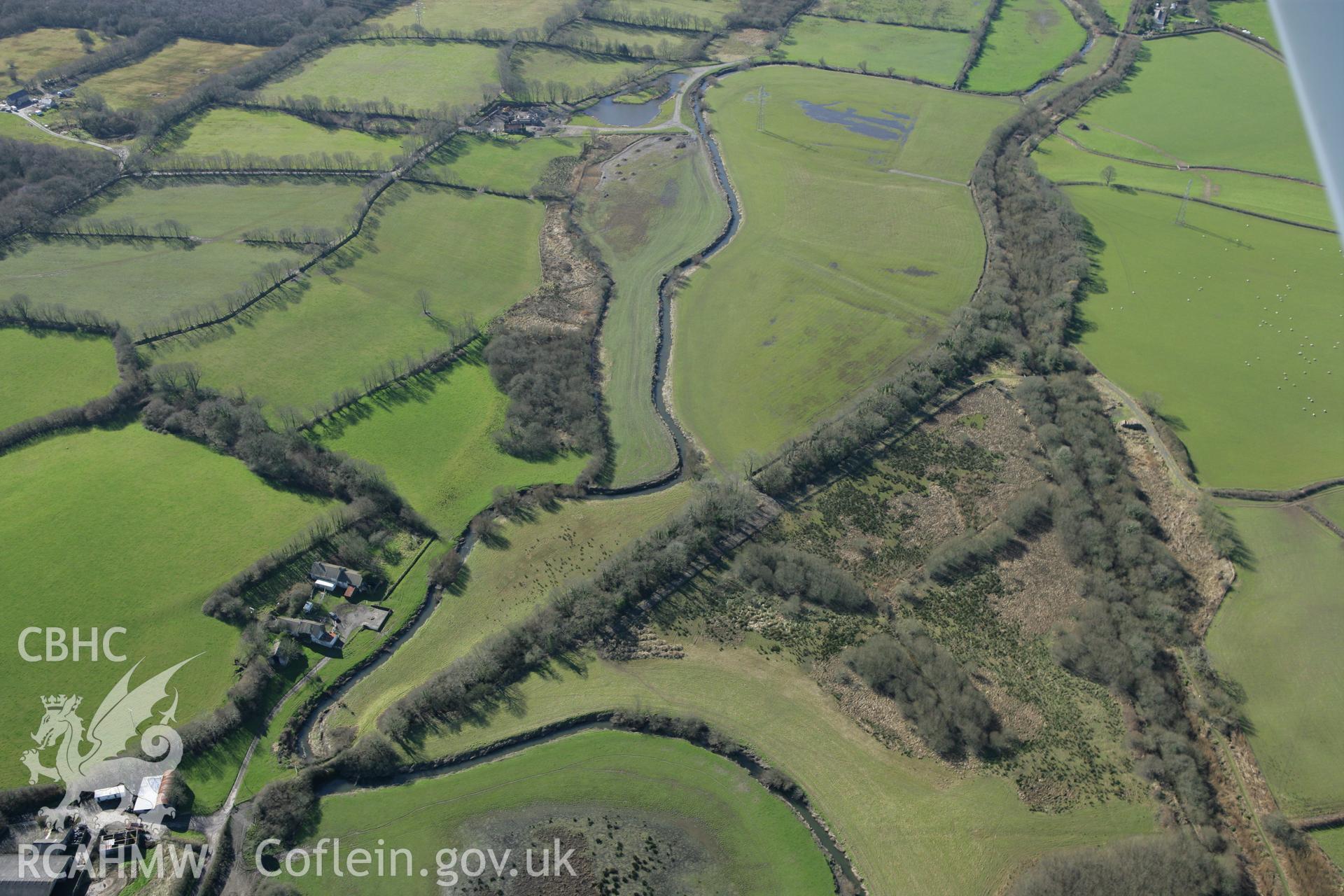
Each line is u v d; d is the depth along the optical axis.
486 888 117.75
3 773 126.50
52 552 159.88
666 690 143.62
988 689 143.12
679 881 119.31
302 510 171.62
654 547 164.38
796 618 154.62
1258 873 119.31
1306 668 144.38
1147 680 141.12
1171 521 173.00
